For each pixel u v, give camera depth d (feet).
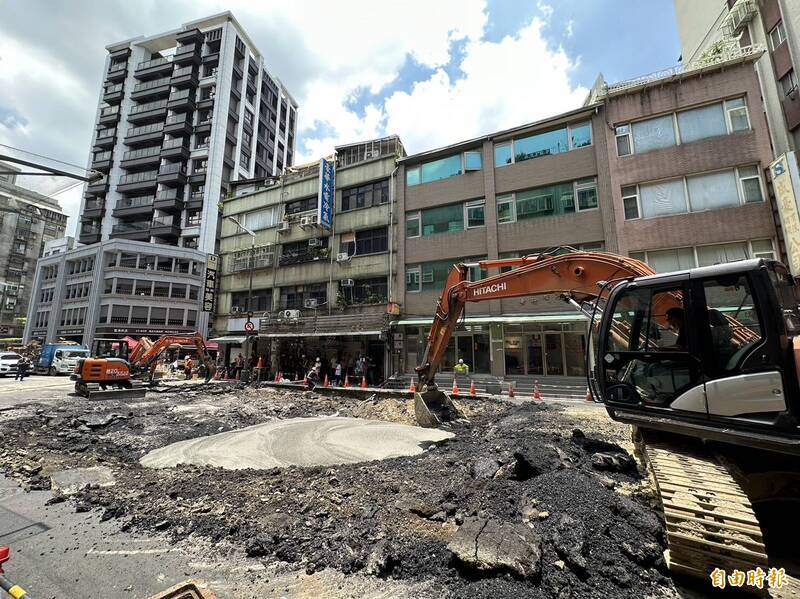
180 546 12.34
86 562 11.45
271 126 177.17
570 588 9.29
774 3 50.88
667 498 10.10
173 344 60.44
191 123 148.66
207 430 30.42
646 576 9.89
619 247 52.49
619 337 15.39
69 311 125.80
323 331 71.20
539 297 56.44
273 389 54.90
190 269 127.34
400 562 10.74
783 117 49.90
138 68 158.61
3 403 42.04
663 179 51.24
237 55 155.53
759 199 46.14
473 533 11.18
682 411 12.67
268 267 87.10
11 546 12.47
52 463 21.27
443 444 24.88
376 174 75.56
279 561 11.35
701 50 68.13
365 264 73.92
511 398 45.52
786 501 11.76
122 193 150.00
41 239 180.45
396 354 65.87
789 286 13.89
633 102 54.13
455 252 65.10
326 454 22.81
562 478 14.48
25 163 22.16
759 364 11.36
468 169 65.31
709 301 12.80
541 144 60.80
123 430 29.81
